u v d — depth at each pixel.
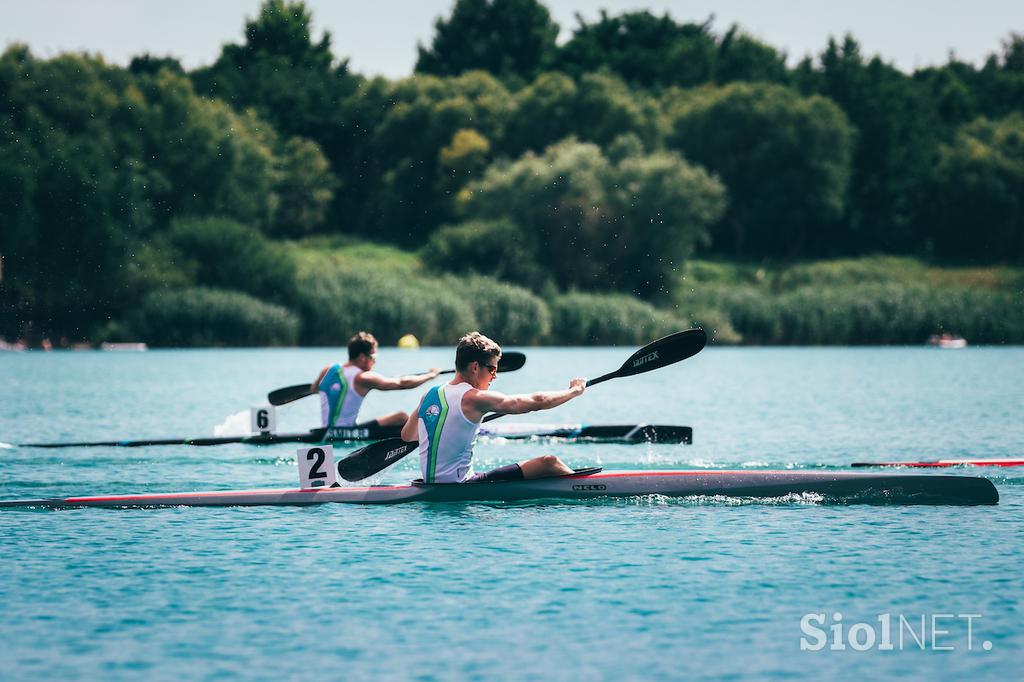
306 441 52.91
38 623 22.69
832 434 59.88
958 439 57.03
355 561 27.58
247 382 107.69
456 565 27.16
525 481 36.28
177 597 24.48
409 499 35.59
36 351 185.62
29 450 52.56
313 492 35.66
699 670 20.03
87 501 35.34
